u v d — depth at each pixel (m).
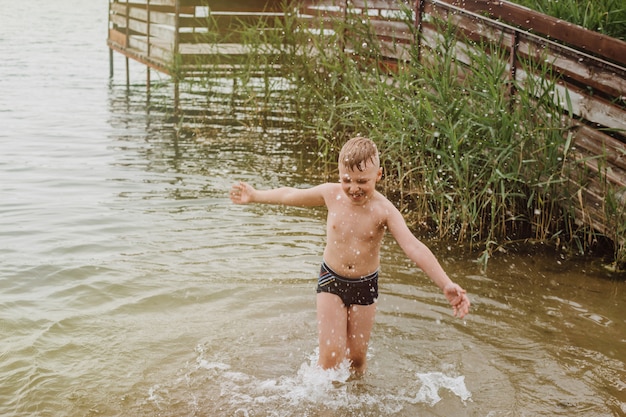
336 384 3.90
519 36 7.04
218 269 5.58
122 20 16.56
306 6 11.34
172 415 3.58
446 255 6.12
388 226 3.85
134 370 4.03
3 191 7.72
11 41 24.77
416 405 3.76
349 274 3.90
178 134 11.08
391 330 4.66
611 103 6.35
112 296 5.04
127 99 14.62
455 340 4.55
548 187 6.37
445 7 8.00
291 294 5.14
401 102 7.46
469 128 6.53
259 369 4.07
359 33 9.24
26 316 4.67
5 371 3.96
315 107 10.11
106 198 7.52
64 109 13.28
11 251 5.85
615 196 6.21
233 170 8.81
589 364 4.30
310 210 7.27
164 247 6.04
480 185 6.79
